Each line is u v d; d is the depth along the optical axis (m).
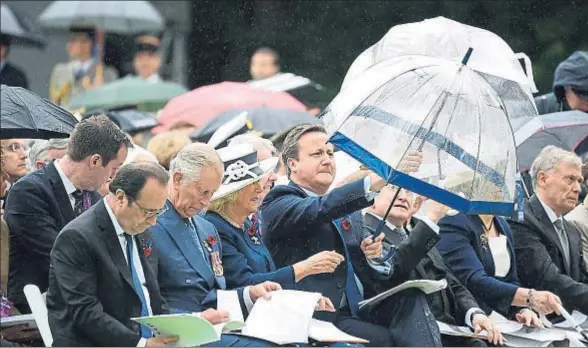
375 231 28.56
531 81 33.16
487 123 27.88
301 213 27.14
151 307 24.78
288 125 40.88
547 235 32.31
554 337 29.89
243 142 29.75
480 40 31.88
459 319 29.64
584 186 34.19
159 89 49.50
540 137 36.53
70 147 27.14
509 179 27.98
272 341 24.83
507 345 29.89
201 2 52.81
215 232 26.72
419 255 28.12
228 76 53.06
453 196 27.23
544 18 52.66
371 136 27.36
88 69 50.84
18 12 51.81
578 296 31.75
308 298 25.56
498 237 31.28
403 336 27.56
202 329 23.62
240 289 25.86
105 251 24.28
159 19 52.62
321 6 53.09
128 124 41.91
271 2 53.09
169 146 34.06
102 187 29.34
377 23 53.12
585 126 36.69
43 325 24.42
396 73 28.06
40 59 50.91
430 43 31.48
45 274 27.05
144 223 24.47
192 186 25.89
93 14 51.53
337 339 25.09
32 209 26.95
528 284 32.19
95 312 23.86
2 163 29.23
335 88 52.81
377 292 28.28
